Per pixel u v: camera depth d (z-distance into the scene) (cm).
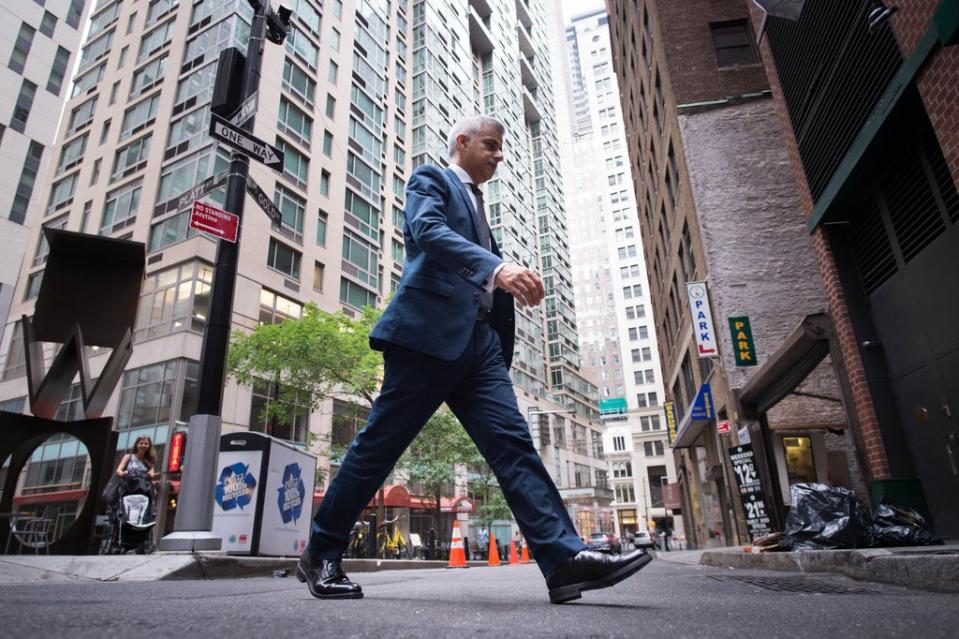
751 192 1438
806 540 517
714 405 1567
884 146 689
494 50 6450
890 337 751
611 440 8756
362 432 212
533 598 225
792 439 1180
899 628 117
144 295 2488
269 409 2178
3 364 2941
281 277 2706
